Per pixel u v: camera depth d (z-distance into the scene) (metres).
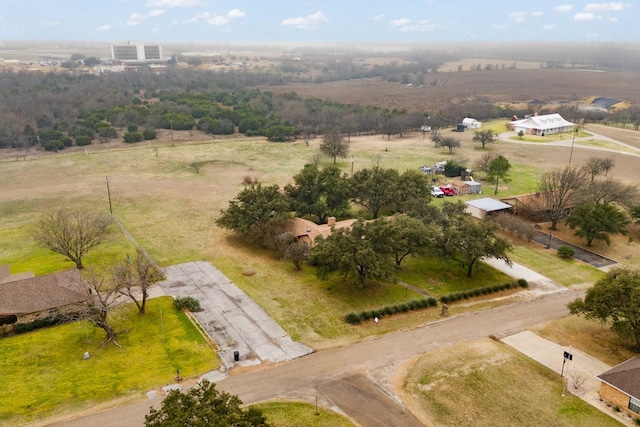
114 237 65.44
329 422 32.34
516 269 58.03
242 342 41.78
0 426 31.67
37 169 102.62
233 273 55.19
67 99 171.38
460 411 33.69
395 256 55.47
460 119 168.12
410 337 42.97
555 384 36.75
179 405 26.31
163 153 118.31
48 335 42.56
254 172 100.94
